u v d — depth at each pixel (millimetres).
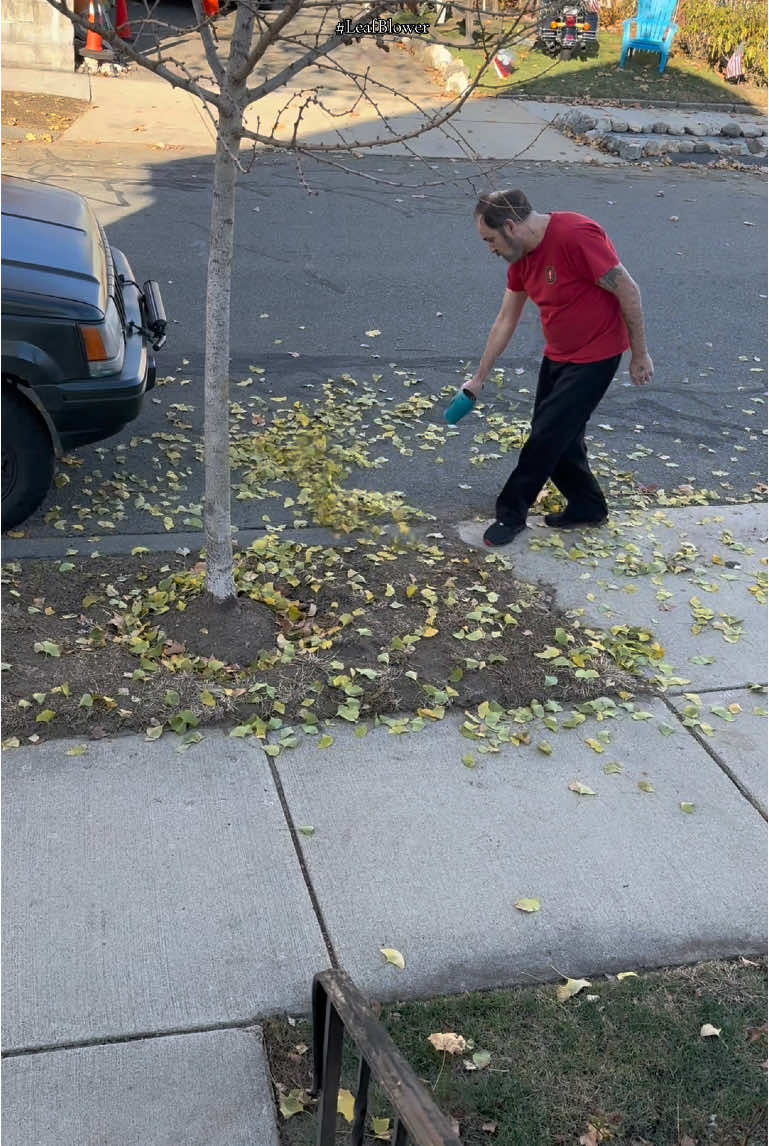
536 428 5273
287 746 3965
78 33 15336
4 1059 2752
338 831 3596
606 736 4188
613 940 3264
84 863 3373
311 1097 2717
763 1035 2994
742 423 7453
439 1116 1687
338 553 5316
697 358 8516
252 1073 2771
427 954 3162
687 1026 3000
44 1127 2598
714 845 3686
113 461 6102
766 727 4344
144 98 14023
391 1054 1855
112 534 5340
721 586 5375
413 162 12891
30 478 5152
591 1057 2893
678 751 4160
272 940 3162
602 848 3629
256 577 4965
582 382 5125
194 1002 2951
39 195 5887
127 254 9195
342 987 2094
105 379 5000
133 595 4781
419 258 9992
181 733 3979
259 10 3506
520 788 3881
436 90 16016
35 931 3123
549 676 4477
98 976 3002
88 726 3963
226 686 4234
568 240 4824
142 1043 2826
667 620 5035
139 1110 2658
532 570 5348
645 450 6902
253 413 6840
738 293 10023
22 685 4109
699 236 11602
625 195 12805
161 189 10922
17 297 4758
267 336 8047
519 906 3340
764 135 15945
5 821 3502
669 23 18484
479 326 8641
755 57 18953
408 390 7438
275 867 3424
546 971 3141
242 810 3646
